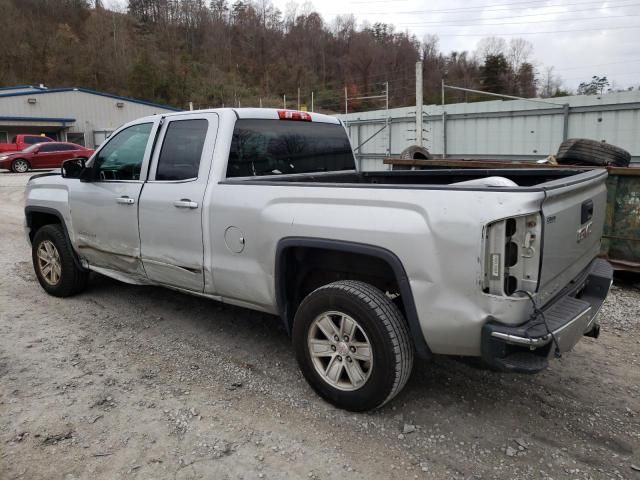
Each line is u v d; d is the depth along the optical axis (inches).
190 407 131.0
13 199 605.0
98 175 188.9
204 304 206.8
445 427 122.6
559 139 556.7
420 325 114.0
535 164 263.7
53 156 1045.8
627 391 139.6
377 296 119.4
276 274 135.8
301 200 130.3
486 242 103.8
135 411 129.2
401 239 112.8
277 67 3307.1
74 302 210.4
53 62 3265.3
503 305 103.4
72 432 120.3
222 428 122.2
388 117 722.8
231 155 154.1
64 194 202.5
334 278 141.3
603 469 107.9
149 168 169.9
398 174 194.9
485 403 133.3
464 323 107.4
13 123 1445.6
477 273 104.6
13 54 3225.9
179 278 164.1
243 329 181.5
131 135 178.9
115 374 148.6
